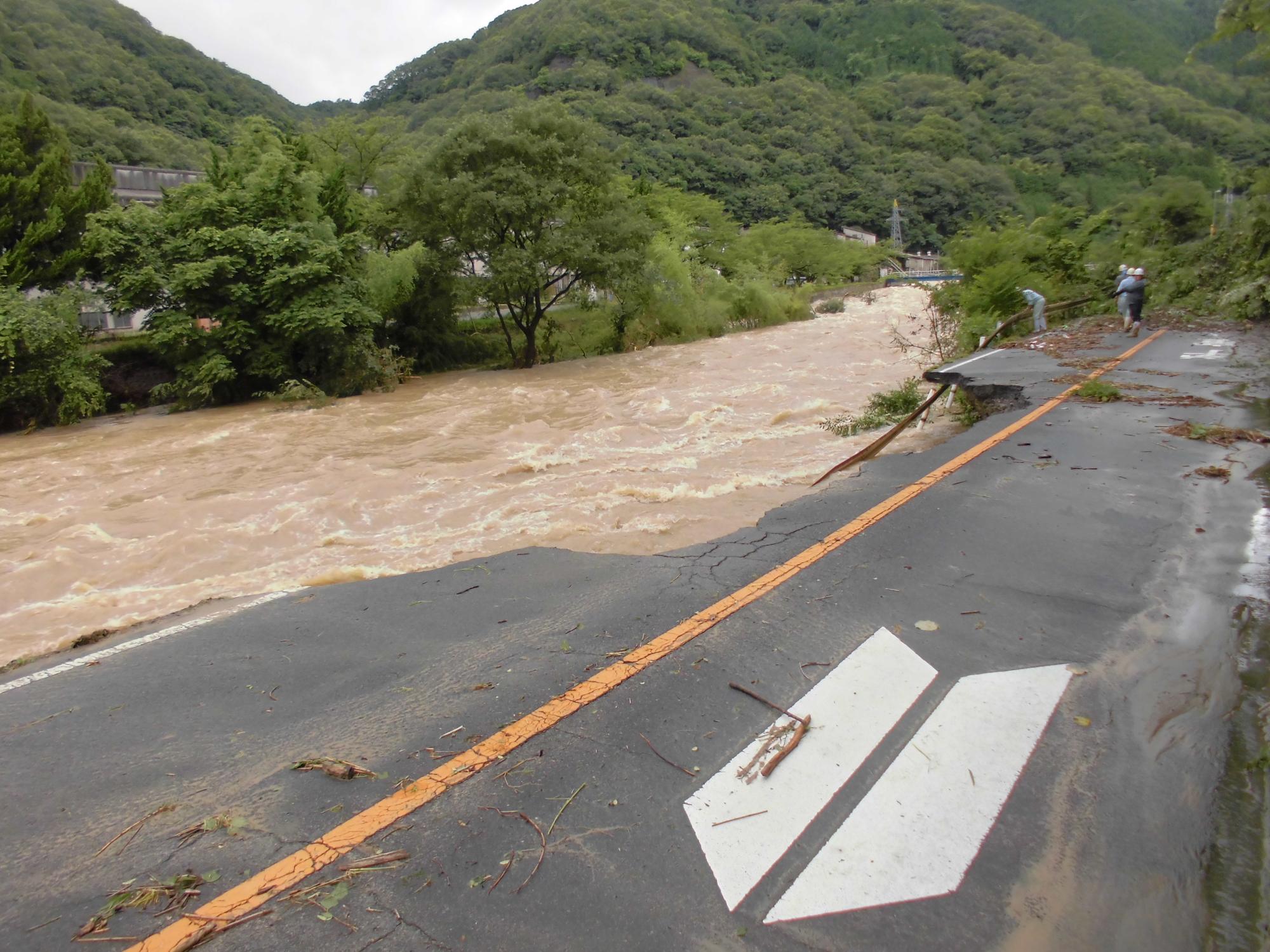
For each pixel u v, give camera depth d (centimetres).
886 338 2775
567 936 253
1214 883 269
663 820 304
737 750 344
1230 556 522
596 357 2727
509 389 2031
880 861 283
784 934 253
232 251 2025
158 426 1777
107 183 2166
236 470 1227
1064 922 257
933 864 282
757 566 543
